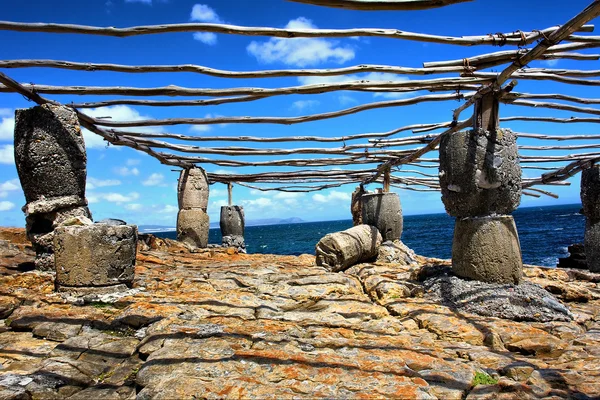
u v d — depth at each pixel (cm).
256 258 1005
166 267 765
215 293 546
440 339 405
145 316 431
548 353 366
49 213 561
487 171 513
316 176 1212
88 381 318
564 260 960
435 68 491
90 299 489
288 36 435
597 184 751
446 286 529
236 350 341
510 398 279
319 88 555
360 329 425
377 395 271
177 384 282
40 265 570
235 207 1356
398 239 959
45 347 374
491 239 512
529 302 461
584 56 504
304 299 541
